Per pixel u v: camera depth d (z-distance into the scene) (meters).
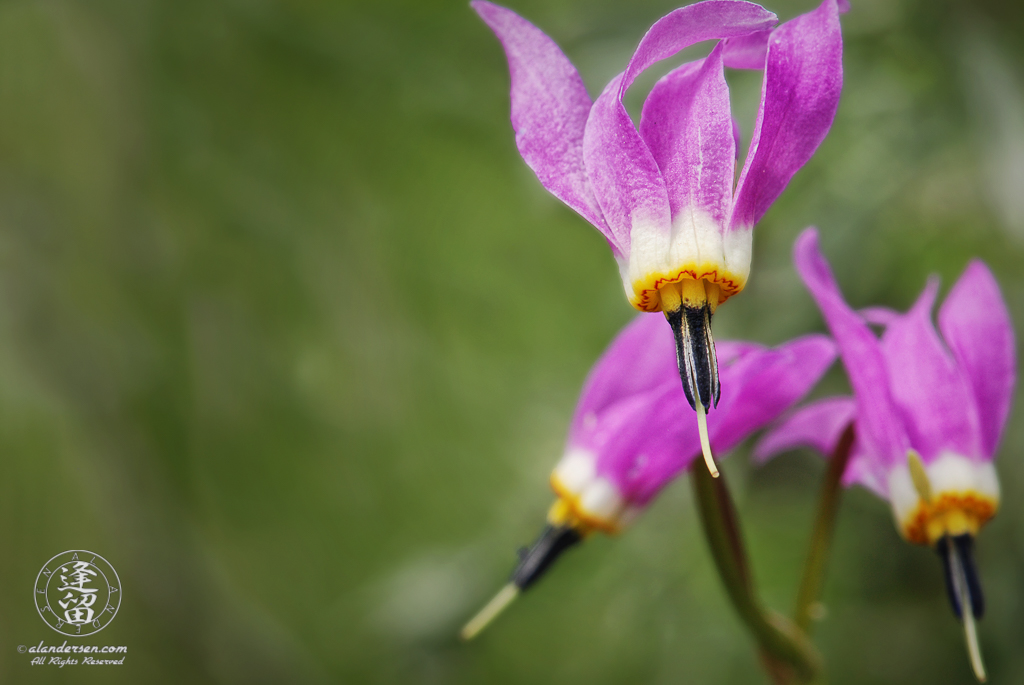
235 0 0.31
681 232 0.16
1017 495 0.23
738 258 0.16
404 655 0.27
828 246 0.24
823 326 0.23
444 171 0.32
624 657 0.28
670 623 0.27
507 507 0.29
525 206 0.30
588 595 0.28
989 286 0.18
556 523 0.18
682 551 0.27
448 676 0.27
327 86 0.32
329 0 0.30
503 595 0.18
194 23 0.32
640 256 0.16
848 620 0.27
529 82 0.16
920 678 0.25
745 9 0.15
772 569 0.27
